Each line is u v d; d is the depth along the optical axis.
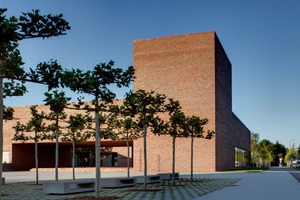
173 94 36.00
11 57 8.42
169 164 35.22
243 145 62.59
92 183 15.12
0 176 7.21
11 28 6.51
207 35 35.69
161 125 17.11
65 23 8.38
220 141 37.25
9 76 7.70
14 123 43.91
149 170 35.97
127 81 11.52
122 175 29.34
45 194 13.66
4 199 12.00
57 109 11.51
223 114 40.16
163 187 16.48
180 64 36.25
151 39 37.72
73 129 20.34
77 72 9.68
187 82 35.69
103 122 21.14
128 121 21.22
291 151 95.31
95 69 11.09
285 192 13.77
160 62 37.00
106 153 53.38
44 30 8.29
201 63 35.50
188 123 19.83
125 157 61.41
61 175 30.41
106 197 11.61
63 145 50.41
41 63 8.02
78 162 55.50
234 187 16.22
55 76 8.16
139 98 15.05
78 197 11.62
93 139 39.19
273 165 120.12
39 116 18.67
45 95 11.08
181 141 35.06
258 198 11.66
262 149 84.25
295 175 29.94
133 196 12.32
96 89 11.17
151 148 36.22
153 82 36.94
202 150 34.31
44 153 50.19
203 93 35.00
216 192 13.77
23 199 11.96
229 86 46.38
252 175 27.59
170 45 36.91
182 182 19.75
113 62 11.12
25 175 31.12
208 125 34.34
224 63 42.25
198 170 34.16
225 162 40.66
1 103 7.35
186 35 36.47
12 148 43.91
